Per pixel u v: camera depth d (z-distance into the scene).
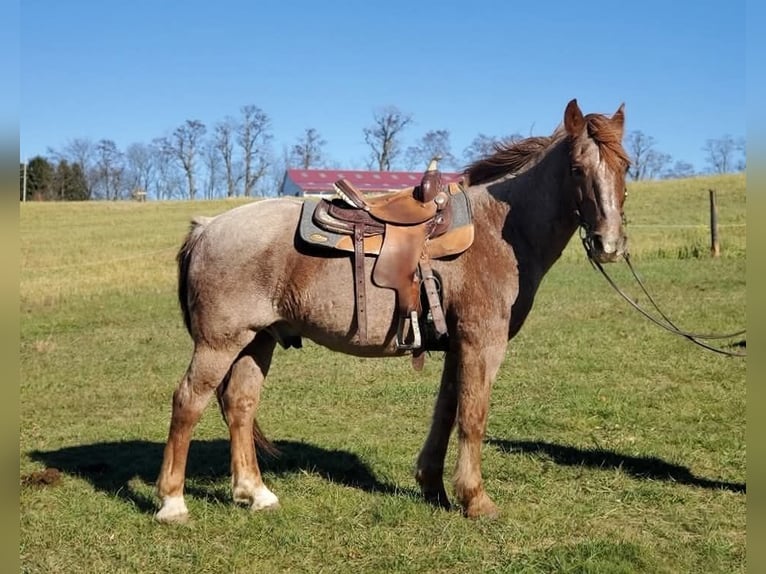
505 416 7.06
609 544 4.15
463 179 5.04
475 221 4.67
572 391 7.82
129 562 4.13
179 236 33.62
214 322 4.50
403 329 4.49
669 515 4.70
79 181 70.38
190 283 4.63
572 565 3.93
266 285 4.52
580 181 4.32
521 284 4.64
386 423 7.11
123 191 74.00
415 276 4.44
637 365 8.88
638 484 5.25
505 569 3.94
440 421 4.85
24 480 5.43
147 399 8.44
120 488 5.36
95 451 6.41
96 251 28.22
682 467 5.59
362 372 9.31
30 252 27.88
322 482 5.42
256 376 4.94
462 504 4.65
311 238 4.41
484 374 4.51
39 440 6.80
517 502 4.94
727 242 20.92
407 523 4.60
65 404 8.15
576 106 4.34
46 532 4.52
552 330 11.23
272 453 5.29
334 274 4.47
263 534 4.48
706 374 8.33
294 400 8.02
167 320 14.52
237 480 4.89
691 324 11.20
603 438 6.38
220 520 4.69
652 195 39.53
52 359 10.75
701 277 16.09
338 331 4.52
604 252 4.21
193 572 4.04
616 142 4.28
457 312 4.48
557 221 4.64
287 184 52.88
